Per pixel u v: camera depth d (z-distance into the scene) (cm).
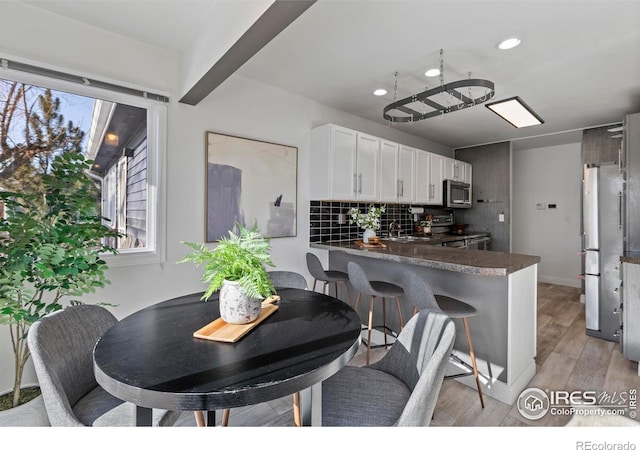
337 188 315
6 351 179
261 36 156
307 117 327
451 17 189
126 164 224
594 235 302
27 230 152
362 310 300
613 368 239
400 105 237
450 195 463
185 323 121
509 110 318
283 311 137
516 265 189
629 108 341
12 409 158
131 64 219
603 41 212
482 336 210
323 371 89
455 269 192
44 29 188
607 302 292
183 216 244
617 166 291
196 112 251
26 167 191
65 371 113
